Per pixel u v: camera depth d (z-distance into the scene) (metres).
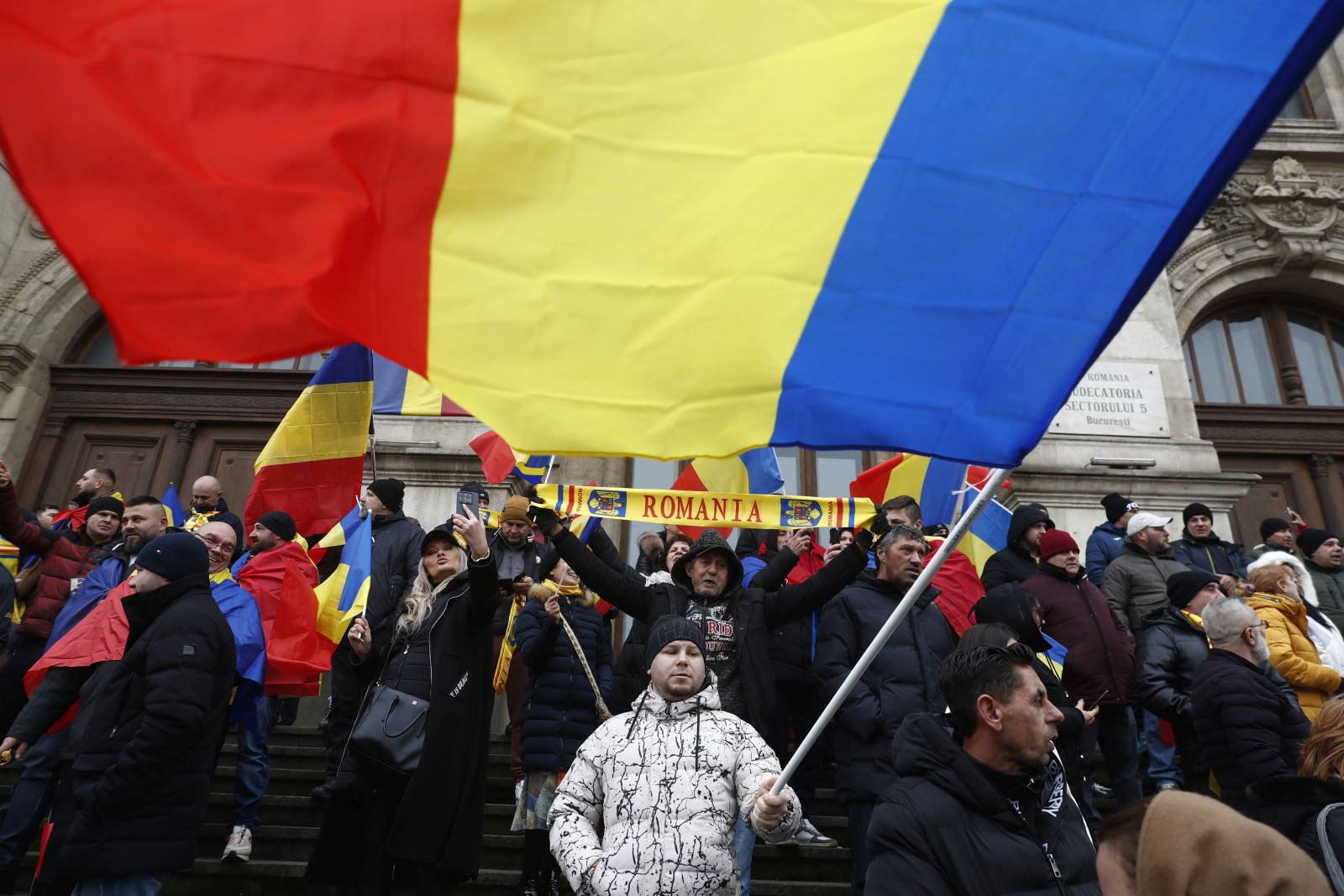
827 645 4.11
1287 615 4.88
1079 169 2.11
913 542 4.25
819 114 2.25
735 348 2.17
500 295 2.18
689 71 2.29
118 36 2.12
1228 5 2.07
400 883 4.16
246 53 2.16
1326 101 12.08
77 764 3.33
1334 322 11.43
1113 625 5.18
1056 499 8.75
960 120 2.20
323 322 2.11
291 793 5.63
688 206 2.23
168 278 2.08
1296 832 2.33
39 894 3.36
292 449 5.77
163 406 10.19
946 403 2.07
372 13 2.21
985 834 2.21
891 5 2.29
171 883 4.52
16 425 9.85
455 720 3.83
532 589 4.66
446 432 8.80
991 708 2.36
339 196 2.17
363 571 5.34
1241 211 11.29
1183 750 4.98
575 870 2.70
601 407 2.14
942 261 2.14
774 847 4.80
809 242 2.20
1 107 2.06
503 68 2.26
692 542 5.34
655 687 3.00
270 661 4.89
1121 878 1.32
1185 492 8.84
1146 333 9.84
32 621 5.56
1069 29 2.17
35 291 10.50
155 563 3.58
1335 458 10.48
